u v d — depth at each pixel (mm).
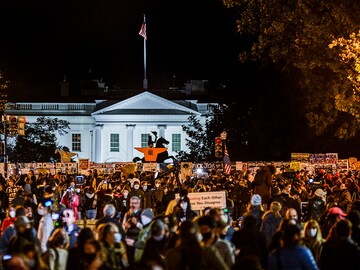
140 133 96375
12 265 8906
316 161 44094
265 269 13234
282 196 23203
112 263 12312
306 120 55094
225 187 31016
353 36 37812
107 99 99875
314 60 42969
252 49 45281
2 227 17094
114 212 15258
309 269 11250
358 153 56281
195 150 81125
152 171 39750
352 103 41562
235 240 13398
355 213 13992
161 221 12523
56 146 94875
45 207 16312
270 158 61562
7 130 36344
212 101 85375
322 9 42938
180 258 10867
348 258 11562
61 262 12477
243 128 64250
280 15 43469
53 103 99188
